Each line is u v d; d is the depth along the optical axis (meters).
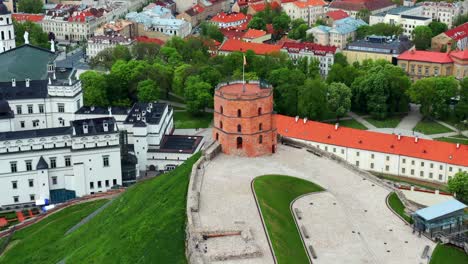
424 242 163.00
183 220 171.38
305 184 190.75
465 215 171.12
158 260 161.38
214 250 147.38
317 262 151.12
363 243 160.75
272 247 150.25
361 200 184.75
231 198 174.75
